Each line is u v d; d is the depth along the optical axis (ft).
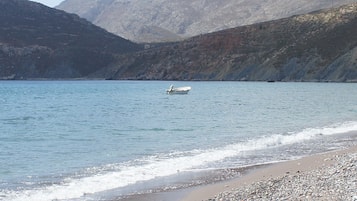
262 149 90.27
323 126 135.44
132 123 158.51
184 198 52.03
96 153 92.63
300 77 610.24
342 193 46.32
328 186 49.93
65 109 230.68
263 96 319.06
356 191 46.83
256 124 146.41
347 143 96.94
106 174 67.92
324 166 63.98
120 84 633.20
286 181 54.75
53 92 419.95
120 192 56.13
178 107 234.99
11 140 118.32
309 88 424.87
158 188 57.77
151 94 381.81
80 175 68.18
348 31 652.89
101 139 117.08
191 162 76.28
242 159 78.33
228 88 460.96
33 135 129.08
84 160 83.61
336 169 59.21
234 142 102.37
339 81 564.71
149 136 120.98
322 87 441.68
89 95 368.89
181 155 84.89
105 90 457.27
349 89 395.75
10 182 64.44
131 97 340.59
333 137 107.55
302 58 635.66
